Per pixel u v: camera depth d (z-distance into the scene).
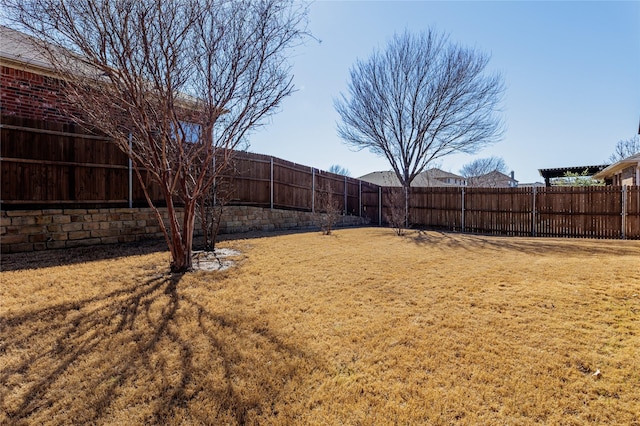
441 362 2.28
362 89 15.98
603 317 2.87
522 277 4.17
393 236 9.15
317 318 3.05
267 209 10.04
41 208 5.65
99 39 3.60
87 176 6.18
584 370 2.13
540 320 2.86
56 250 5.66
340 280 4.25
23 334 2.63
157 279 4.15
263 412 1.84
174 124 4.20
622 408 1.79
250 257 5.61
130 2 3.52
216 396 1.97
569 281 3.88
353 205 14.70
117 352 2.41
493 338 2.58
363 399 1.93
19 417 1.78
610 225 9.06
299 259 5.46
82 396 1.95
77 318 2.93
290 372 2.21
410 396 1.95
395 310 3.22
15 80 6.25
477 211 11.38
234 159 7.59
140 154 5.06
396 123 15.95
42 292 3.52
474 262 5.22
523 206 10.38
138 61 3.76
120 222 6.57
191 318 3.02
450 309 3.19
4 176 5.27
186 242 4.66
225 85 4.43
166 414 1.82
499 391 1.96
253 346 2.54
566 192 9.69
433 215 12.58
